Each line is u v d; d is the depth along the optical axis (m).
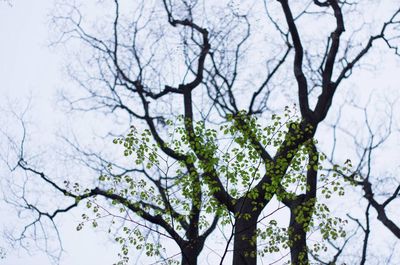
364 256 17.72
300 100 17.72
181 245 14.05
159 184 17.23
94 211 13.66
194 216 15.73
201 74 20.53
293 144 13.71
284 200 15.36
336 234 12.94
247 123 13.22
